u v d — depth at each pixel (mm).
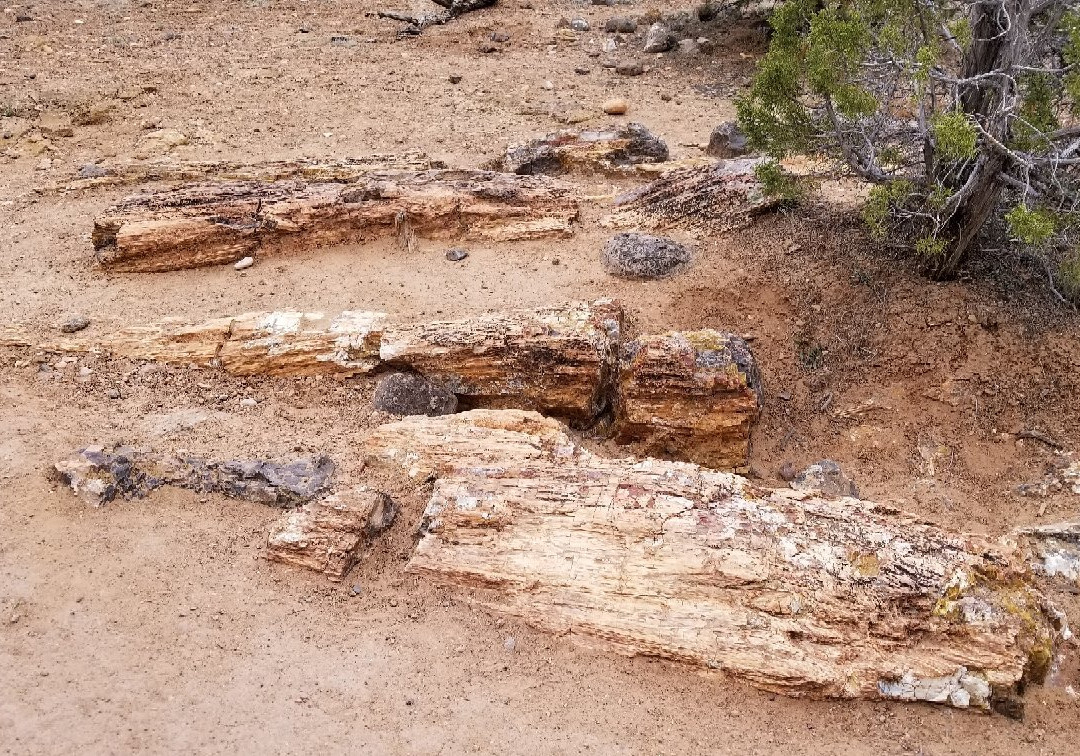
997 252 2961
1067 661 1868
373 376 2713
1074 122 2928
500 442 2252
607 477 2004
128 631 1822
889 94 2900
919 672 1731
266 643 1816
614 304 2795
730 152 4242
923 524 1979
